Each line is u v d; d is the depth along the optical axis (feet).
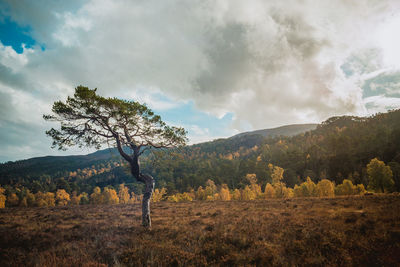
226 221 41.63
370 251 19.56
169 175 468.34
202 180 399.24
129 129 43.14
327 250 20.88
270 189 179.32
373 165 137.49
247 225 35.73
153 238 29.27
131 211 66.44
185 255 21.74
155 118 42.01
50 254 23.02
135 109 40.57
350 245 21.43
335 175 284.41
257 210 58.18
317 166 331.36
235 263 19.12
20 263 21.02
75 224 45.32
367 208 43.88
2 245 28.50
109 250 24.31
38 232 36.24
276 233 28.94
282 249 21.79
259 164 398.21
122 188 320.50
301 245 22.45
